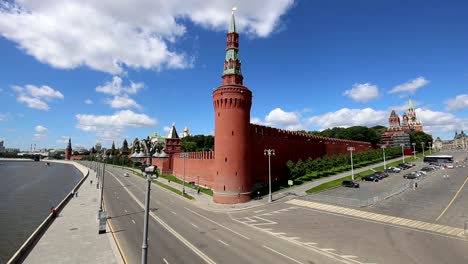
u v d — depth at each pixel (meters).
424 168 97.25
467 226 36.59
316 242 31.22
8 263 25.28
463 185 67.75
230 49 61.97
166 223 40.28
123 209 51.53
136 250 29.06
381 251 28.41
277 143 76.88
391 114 177.00
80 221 42.41
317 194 59.91
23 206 70.00
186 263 25.41
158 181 97.31
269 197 54.84
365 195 57.75
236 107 57.59
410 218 41.28
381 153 126.69
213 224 39.53
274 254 27.58
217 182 56.94
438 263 25.34
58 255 28.09
